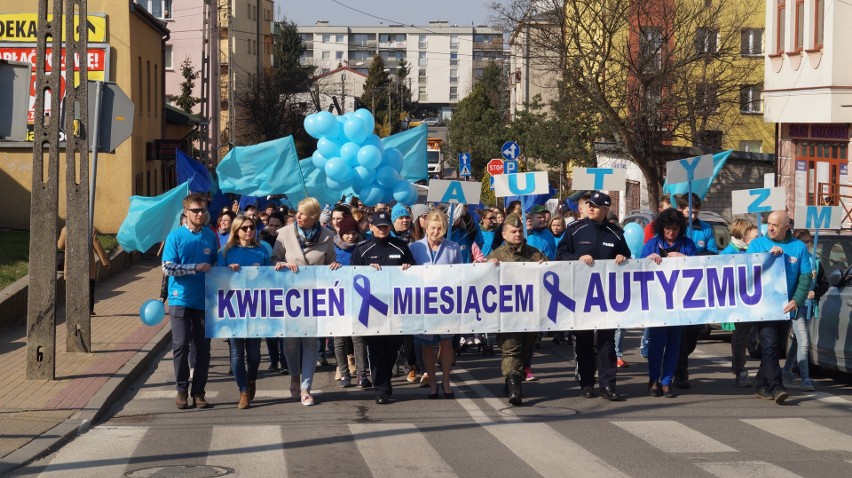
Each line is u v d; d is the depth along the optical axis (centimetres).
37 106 1230
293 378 1158
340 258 1323
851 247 1473
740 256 1159
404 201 1717
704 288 1162
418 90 18538
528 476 786
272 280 1127
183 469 817
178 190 1488
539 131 4791
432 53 18475
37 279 1227
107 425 1016
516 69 8844
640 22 3791
